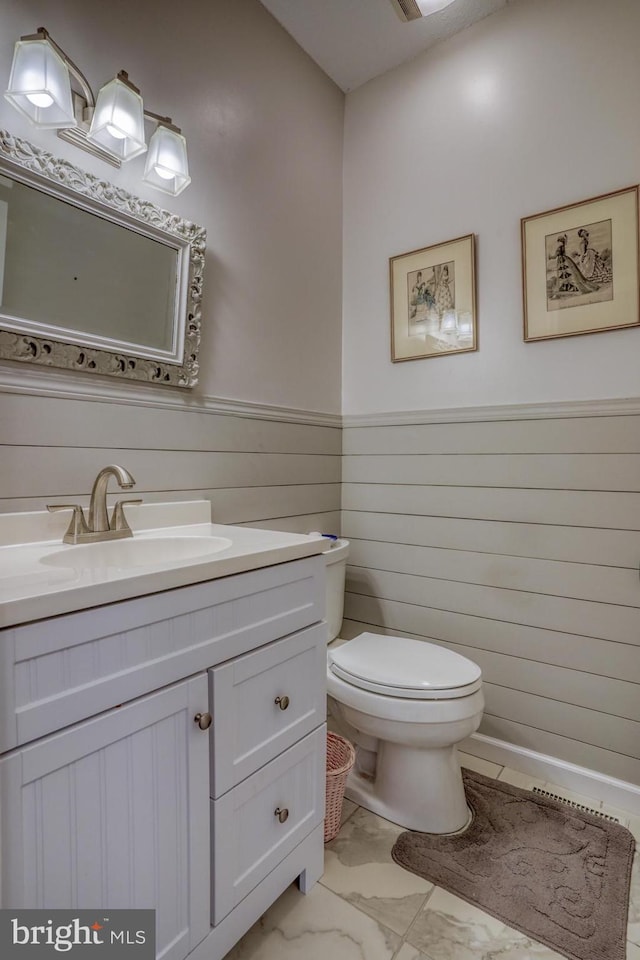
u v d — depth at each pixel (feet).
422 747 4.67
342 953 3.51
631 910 3.85
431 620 6.34
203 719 3.00
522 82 5.68
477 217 5.98
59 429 3.90
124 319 4.27
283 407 6.06
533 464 5.62
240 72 5.46
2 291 3.50
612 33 5.16
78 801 2.45
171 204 4.70
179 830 2.93
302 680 3.85
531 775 5.61
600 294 5.20
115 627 2.59
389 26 6.04
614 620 5.17
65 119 3.61
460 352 6.11
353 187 7.09
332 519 6.93
